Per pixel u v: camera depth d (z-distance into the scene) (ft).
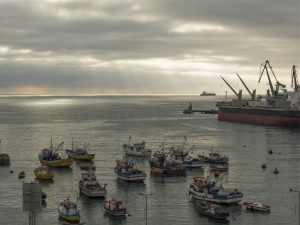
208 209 299.58
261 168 456.04
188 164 461.37
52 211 300.20
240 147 612.70
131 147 557.74
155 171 426.92
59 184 377.30
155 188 365.81
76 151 522.06
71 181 389.80
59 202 320.91
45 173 398.42
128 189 361.51
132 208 309.83
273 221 285.23
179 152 497.87
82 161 495.82
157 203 321.73
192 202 325.01
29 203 218.38
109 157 525.75
